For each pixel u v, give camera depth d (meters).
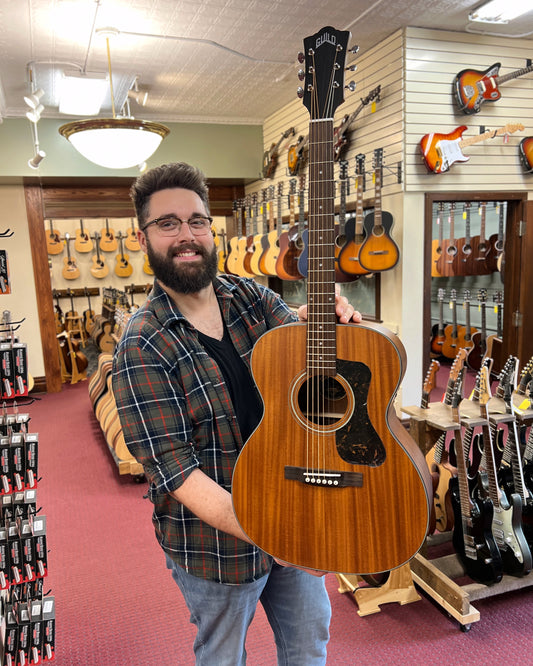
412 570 2.49
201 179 1.29
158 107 6.07
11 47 4.14
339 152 5.07
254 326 1.45
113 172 6.13
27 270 6.31
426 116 4.32
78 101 4.88
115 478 3.94
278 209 5.99
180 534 1.30
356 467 1.17
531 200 4.79
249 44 4.30
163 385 1.21
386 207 4.61
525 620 2.25
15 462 2.07
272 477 1.21
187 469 1.19
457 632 2.19
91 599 2.52
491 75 4.38
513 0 3.64
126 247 9.91
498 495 2.32
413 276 4.48
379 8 3.79
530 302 4.97
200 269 1.26
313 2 3.63
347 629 2.23
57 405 5.96
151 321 1.26
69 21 3.73
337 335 1.18
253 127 6.77
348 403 1.17
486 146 4.57
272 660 2.10
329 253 1.18
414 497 1.14
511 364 2.44
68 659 2.13
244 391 1.37
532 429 2.50
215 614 1.31
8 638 1.98
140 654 2.15
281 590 1.42
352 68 1.26
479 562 2.29
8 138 5.64
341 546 1.18
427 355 4.62
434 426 2.32
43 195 6.69
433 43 4.25
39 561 2.05
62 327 8.98
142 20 3.80
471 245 6.79
